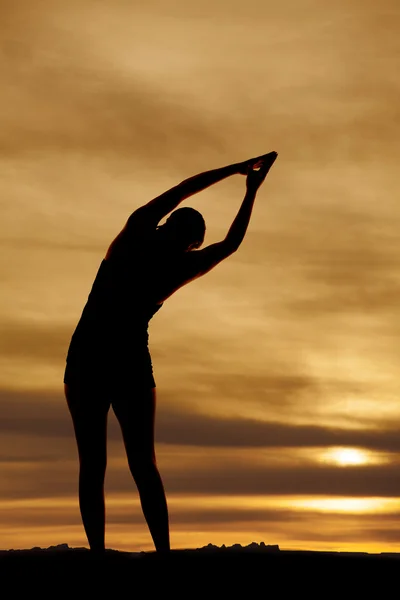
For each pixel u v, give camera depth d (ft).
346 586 19.27
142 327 26.27
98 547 25.45
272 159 27.78
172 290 26.53
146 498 25.98
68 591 19.61
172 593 19.39
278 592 19.16
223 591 19.34
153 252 26.25
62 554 20.90
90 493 25.68
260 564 19.85
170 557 20.31
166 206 26.30
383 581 19.33
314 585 19.26
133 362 25.98
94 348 25.84
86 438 25.84
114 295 26.03
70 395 25.98
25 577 19.93
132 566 19.99
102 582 19.70
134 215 26.30
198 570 19.72
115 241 26.40
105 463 26.00
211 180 26.96
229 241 26.91
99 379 25.79
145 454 26.09
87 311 26.16
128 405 26.00
